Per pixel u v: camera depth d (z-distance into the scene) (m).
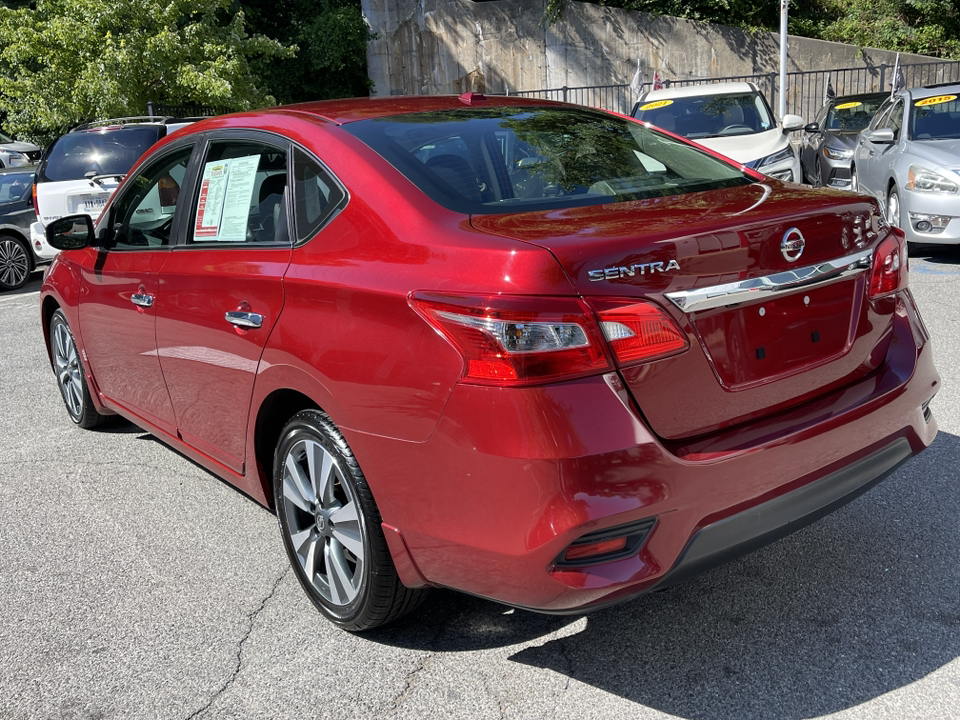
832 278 2.69
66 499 4.41
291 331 2.95
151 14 17.78
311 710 2.68
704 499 2.41
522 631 3.02
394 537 2.68
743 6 24.52
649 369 2.36
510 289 2.31
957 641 2.78
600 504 2.27
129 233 4.26
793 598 3.09
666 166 3.25
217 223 3.54
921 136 9.31
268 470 3.42
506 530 2.35
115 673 2.93
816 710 2.51
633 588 2.34
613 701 2.62
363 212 2.86
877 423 2.76
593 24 24.66
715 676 2.70
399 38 25.64
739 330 2.52
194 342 3.56
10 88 17.95
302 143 3.21
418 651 2.95
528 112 3.56
